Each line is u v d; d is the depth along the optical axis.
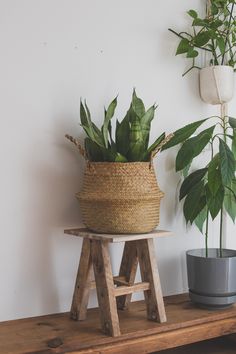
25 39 1.36
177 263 1.68
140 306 1.48
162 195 1.30
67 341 1.14
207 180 1.47
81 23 1.45
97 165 1.27
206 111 1.75
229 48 1.69
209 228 1.77
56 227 1.41
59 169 1.42
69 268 1.44
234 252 1.60
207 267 1.44
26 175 1.36
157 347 1.24
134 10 1.57
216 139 1.77
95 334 1.19
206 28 1.66
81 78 1.46
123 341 1.18
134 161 1.29
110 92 1.52
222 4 1.66
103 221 1.24
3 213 1.33
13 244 1.34
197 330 1.33
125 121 1.31
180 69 1.68
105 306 1.20
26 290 1.36
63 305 1.43
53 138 1.41
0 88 1.32
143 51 1.59
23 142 1.36
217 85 1.63
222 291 1.44
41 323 1.30
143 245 1.32
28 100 1.36
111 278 1.21
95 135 1.32
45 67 1.39
